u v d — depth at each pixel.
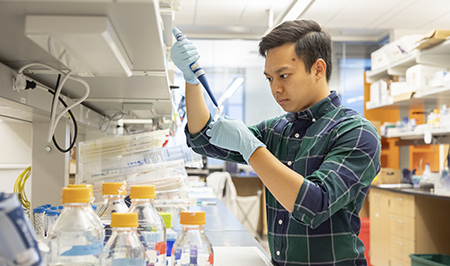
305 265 1.29
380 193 4.96
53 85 1.56
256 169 1.17
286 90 1.30
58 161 1.83
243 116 8.48
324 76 1.35
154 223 1.01
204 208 2.82
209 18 6.77
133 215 0.85
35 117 1.69
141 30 0.87
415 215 4.19
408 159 5.71
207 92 1.29
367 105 5.95
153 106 2.48
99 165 1.89
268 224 1.44
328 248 1.28
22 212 0.61
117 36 0.91
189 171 7.32
